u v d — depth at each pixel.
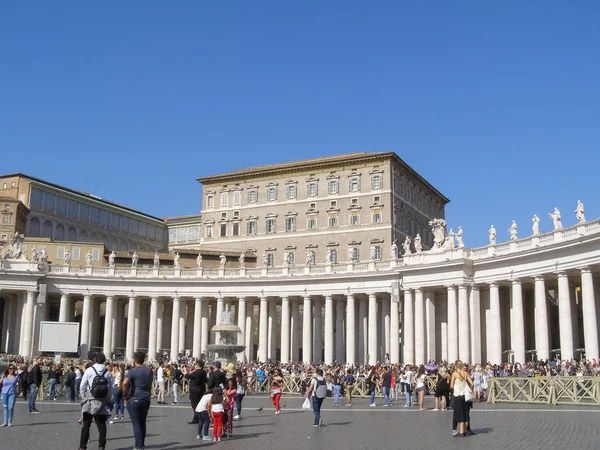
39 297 75.81
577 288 65.44
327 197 103.81
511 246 60.34
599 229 49.81
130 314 83.25
